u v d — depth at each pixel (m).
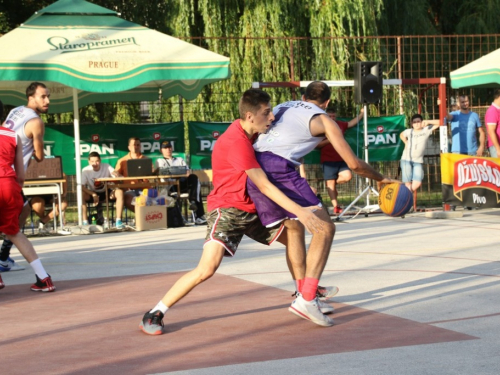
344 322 5.38
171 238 11.34
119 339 5.04
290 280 7.16
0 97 15.22
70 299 6.59
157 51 12.38
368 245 9.64
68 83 11.88
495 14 22.44
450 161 13.16
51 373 4.27
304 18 19.69
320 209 5.25
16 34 12.17
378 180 5.62
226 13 19.50
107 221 13.05
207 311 5.87
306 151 5.40
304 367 4.24
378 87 13.19
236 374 4.14
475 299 6.08
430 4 24.12
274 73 19.31
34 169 12.23
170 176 13.12
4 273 8.28
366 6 19.41
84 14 12.83
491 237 10.13
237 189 5.22
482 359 4.31
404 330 5.09
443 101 13.84
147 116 18.92
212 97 18.77
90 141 14.37
